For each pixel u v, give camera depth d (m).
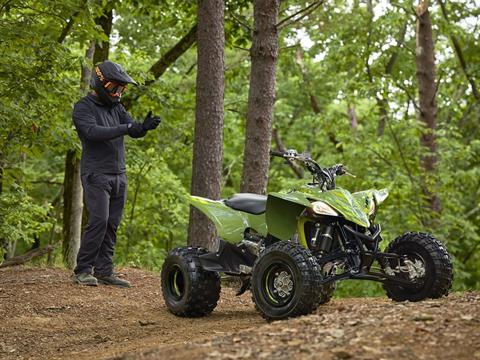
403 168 19.75
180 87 17.19
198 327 6.56
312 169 6.42
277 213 6.29
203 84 9.90
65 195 14.08
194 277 7.07
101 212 8.39
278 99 26.08
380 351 4.18
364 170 19.59
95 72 8.24
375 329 4.63
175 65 21.08
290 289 5.97
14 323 7.05
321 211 6.00
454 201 19.20
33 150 10.86
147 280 9.30
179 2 14.91
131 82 8.23
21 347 6.27
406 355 4.12
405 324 4.70
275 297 6.06
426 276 6.30
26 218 13.17
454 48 22.67
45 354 6.01
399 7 20.03
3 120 9.54
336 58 21.39
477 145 22.70
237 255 6.99
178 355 4.52
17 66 9.70
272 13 10.26
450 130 20.31
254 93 10.28
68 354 5.91
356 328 4.71
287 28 17.16
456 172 20.75
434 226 18.50
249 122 10.32
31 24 9.88
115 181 8.48
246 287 7.02
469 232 19.27
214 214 6.94
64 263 11.42
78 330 6.82
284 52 19.61
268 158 10.33
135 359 4.67
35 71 9.80
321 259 6.16
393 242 6.53
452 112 24.39
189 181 25.91
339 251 6.18
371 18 20.78
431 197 18.97
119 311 7.57
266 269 6.09
